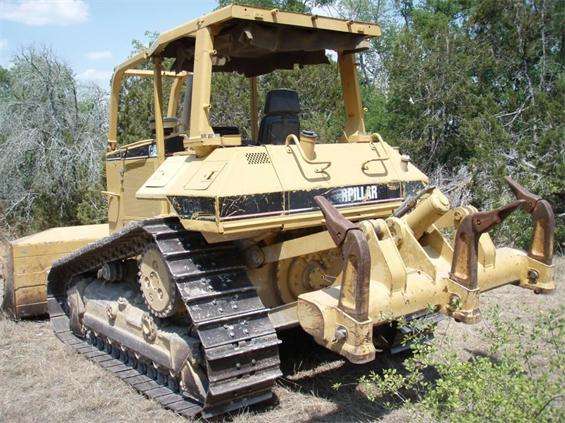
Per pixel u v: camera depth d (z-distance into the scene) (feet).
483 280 14.98
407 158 17.80
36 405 16.03
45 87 48.70
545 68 37.17
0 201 48.67
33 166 48.49
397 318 13.20
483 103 35.99
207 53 15.62
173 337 15.64
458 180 36.22
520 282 16.05
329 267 16.70
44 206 47.44
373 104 45.68
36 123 48.08
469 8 45.37
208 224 13.93
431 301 13.83
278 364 14.57
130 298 18.84
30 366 18.88
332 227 12.39
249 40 15.85
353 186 16.07
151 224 15.67
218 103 38.52
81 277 22.07
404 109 38.88
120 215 21.18
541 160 33.09
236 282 15.02
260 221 14.20
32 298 24.34
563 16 36.73
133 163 20.13
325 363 18.28
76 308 21.63
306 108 39.42
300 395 15.93
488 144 33.68
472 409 10.88
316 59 19.72
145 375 17.85
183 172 15.85
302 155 15.56
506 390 10.69
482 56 37.81
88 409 15.70
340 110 39.11
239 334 14.12
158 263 15.90
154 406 15.62
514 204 13.08
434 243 15.96
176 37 16.75
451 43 37.63
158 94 18.35
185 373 15.12
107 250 18.90
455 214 15.72
